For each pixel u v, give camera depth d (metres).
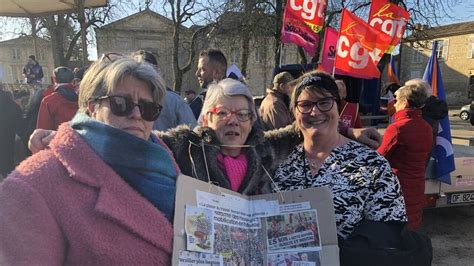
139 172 1.30
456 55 38.91
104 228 1.18
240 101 1.85
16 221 1.09
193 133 1.83
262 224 1.61
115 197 1.22
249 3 15.50
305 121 1.86
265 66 19.05
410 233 1.67
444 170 4.18
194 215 1.41
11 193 1.11
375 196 1.70
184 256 1.35
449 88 39.59
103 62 1.38
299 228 1.57
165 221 1.29
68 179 1.20
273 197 1.63
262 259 1.58
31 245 1.08
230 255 1.49
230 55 18.14
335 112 1.85
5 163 4.70
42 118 3.91
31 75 13.96
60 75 4.02
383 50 4.30
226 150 1.86
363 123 6.54
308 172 1.86
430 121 3.97
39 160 1.21
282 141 2.01
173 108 2.98
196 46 20.44
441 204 4.32
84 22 6.71
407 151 3.26
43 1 6.46
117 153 1.26
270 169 1.90
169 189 1.35
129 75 1.33
